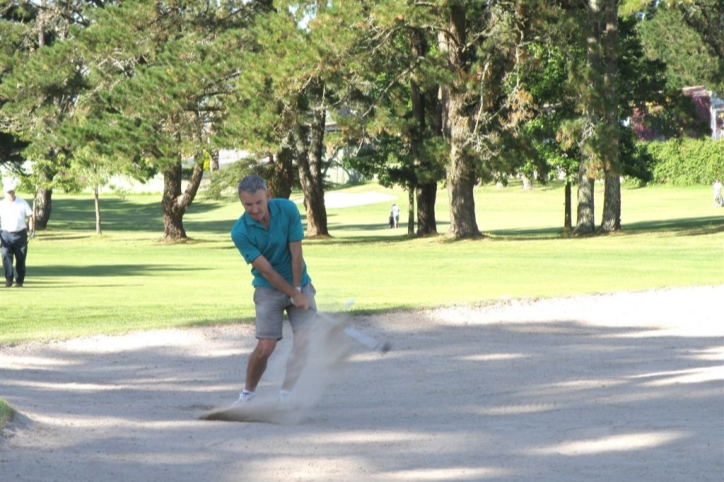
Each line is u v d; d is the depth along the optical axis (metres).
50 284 41.09
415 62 70.81
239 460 10.11
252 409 13.63
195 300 33.25
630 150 92.62
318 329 14.56
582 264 51.41
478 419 13.36
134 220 138.25
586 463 9.85
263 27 71.06
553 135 81.25
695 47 138.00
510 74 71.75
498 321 26.31
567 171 88.00
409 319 26.25
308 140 92.94
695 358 19.83
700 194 142.25
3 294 35.78
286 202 14.16
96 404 14.98
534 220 122.00
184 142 77.62
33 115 88.25
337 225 125.31
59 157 103.19
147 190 193.12
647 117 89.44
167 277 46.16
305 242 83.75
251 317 26.53
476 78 69.44
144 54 83.38
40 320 26.78
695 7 79.56
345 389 16.78
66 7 98.50
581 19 68.56
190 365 20.45
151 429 12.16
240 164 88.12
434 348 22.14
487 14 70.44
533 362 20.00
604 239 73.12
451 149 73.88
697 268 47.12
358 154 90.81
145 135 77.31
